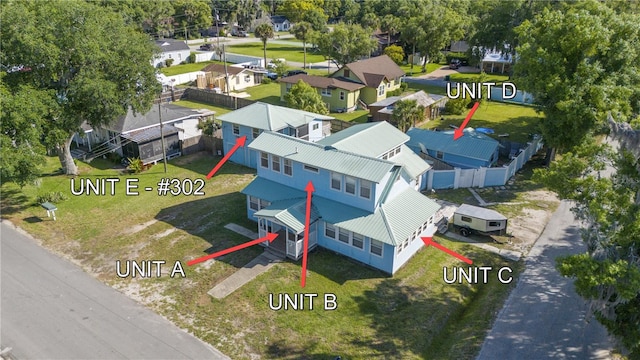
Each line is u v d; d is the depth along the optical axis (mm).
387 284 23234
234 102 58125
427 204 26766
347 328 20188
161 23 110625
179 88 62344
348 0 145500
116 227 28938
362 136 30281
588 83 32062
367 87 57656
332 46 71562
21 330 19891
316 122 40156
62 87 32906
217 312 21172
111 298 22156
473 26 73750
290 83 58719
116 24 34344
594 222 17672
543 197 32969
